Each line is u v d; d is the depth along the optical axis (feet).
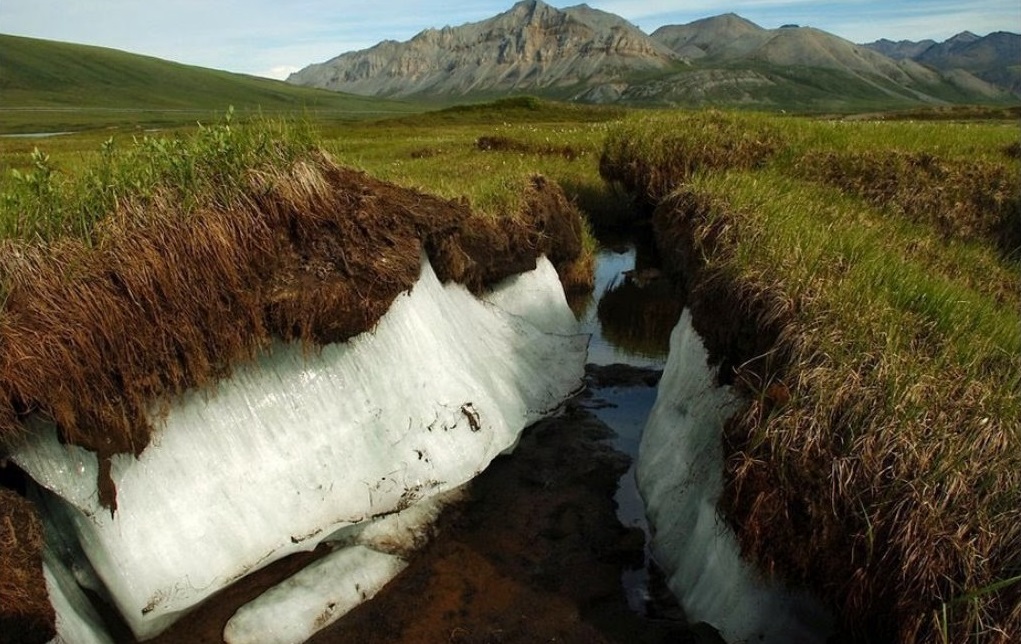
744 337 23.53
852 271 23.80
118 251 18.86
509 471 27.78
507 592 21.35
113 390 18.17
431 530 23.81
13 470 17.39
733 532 18.97
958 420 16.60
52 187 19.48
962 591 13.82
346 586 20.89
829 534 16.42
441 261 30.25
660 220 42.86
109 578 18.28
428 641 19.47
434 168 55.36
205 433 20.45
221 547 19.90
